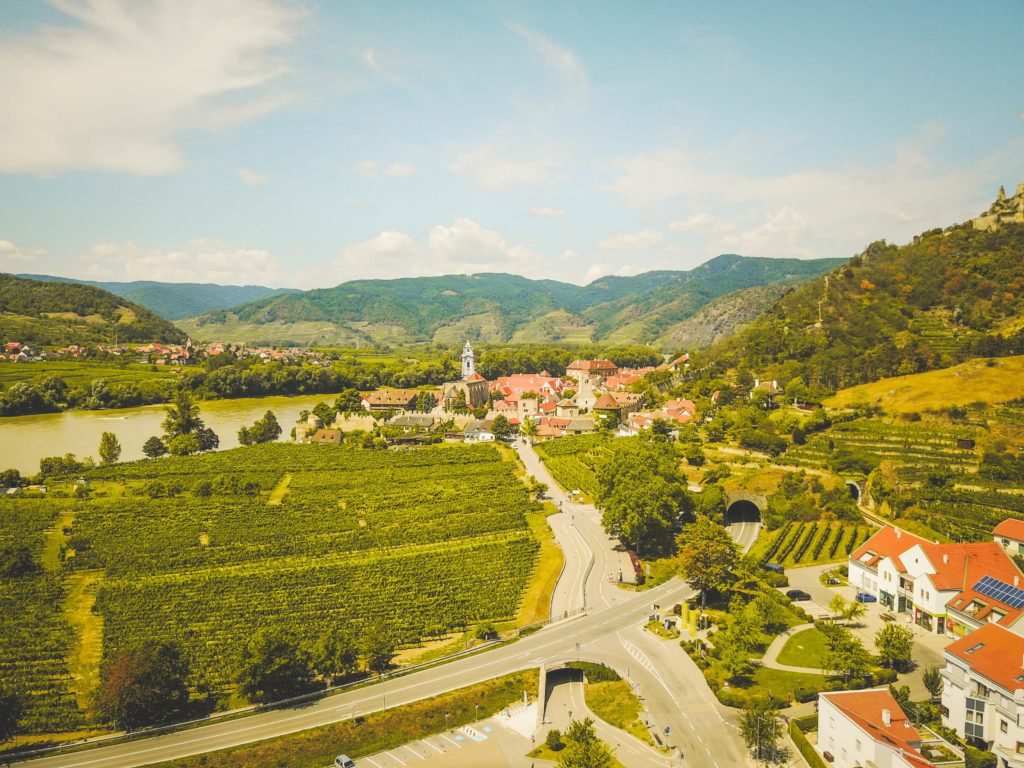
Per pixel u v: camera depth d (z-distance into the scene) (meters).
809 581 120.81
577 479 185.75
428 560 134.12
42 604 115.62
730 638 90.62
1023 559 108.38
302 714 85.69
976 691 72.00
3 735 79.94
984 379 180.25
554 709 87.12
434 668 95.25
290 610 114.00
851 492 151.62
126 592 119.81
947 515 129.50
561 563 133.25
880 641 88.62
